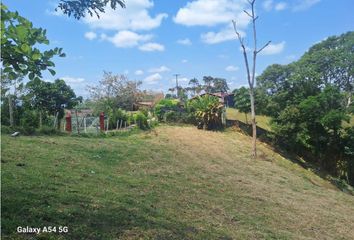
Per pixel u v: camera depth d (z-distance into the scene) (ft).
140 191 38.96
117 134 88.33
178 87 212.64
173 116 111.34
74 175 39.04
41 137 67.36
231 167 72.84
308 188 70.85
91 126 99.71
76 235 21.24
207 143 92.17
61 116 96.53
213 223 33.86
